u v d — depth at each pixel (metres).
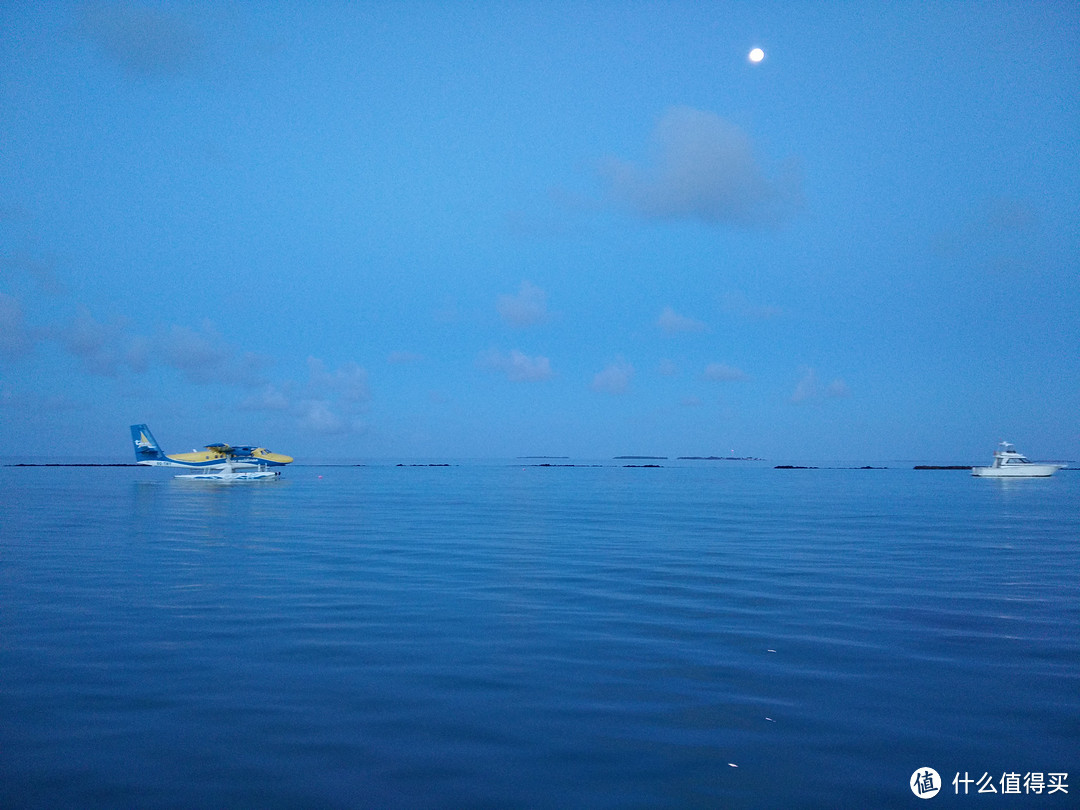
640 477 131.62
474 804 6.49
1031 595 16.55
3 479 111.69
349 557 22.94
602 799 6.60
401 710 8.88
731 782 6.95
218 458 96.69
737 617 14.17
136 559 22.36
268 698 9.31
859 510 47.12
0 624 13.41
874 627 13.32
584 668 10.69
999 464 112.62
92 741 7.90
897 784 6.93
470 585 17.83
